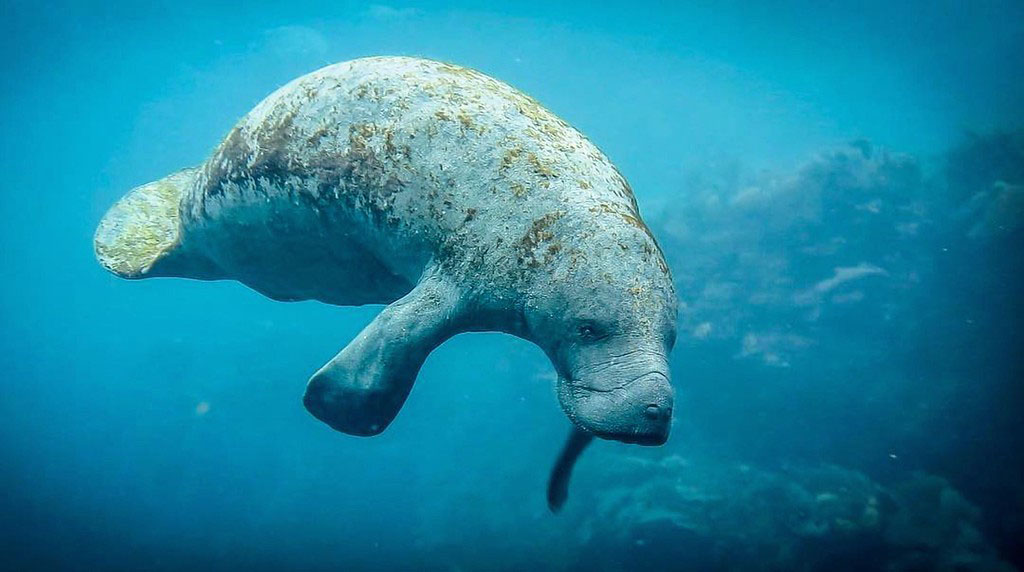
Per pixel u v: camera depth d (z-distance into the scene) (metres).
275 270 4.22
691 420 12.96
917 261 15.08
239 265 4.36
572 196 3.26
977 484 11.55
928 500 11.10
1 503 15.41
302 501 14.41
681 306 14.46
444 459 14.55
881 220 15.56
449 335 3.44
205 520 14.41
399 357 3.24
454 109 3.47
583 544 10.92
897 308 14.28
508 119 3.49
